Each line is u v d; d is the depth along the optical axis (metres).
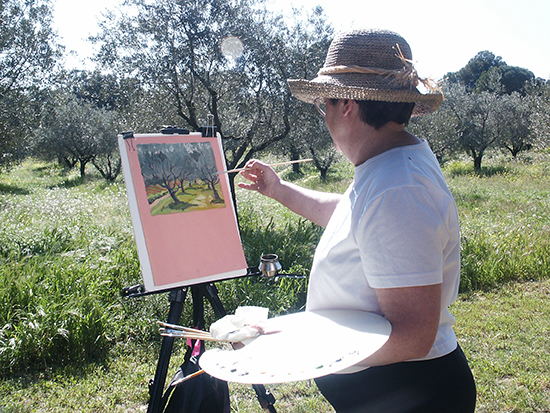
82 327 3.19
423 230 0.85
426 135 18.94
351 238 0.99
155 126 7.31
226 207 1.86
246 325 1.05
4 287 3.54
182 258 1.69
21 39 9.66
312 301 1.15
